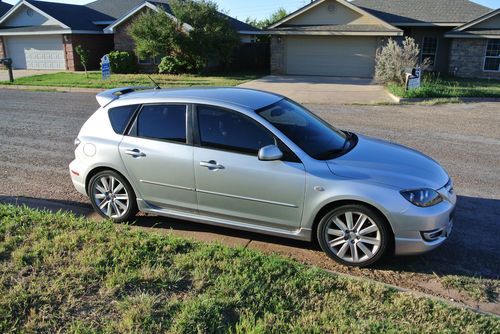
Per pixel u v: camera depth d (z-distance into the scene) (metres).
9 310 3.46
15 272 4.00
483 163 8.44
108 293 3.71
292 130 4.94
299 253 4.92
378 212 4.43
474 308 3.81
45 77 25.09
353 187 4.45
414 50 20.02
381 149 5.21
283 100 5.62
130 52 27.88
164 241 4.67
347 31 24.95
